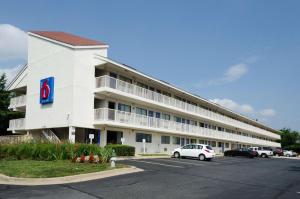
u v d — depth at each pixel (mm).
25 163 21312
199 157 35156
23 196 12219
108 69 35875
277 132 114312
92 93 34031
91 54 34250
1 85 50562
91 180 16266
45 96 35125
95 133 34531
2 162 22000
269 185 16281
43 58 36781
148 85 42906
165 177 17594
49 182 15680
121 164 22312
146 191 13414
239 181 17375
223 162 33031
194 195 12859
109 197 12125
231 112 71000
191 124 54812
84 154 24969
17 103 40875
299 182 17828
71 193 12820
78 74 32938
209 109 63438
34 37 38531
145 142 41844
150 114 43188
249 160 40781
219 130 67250
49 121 34594
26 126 37875
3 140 29281
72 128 31938
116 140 37219
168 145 47062
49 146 24547
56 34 40125
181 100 51938
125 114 36031
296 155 79062
